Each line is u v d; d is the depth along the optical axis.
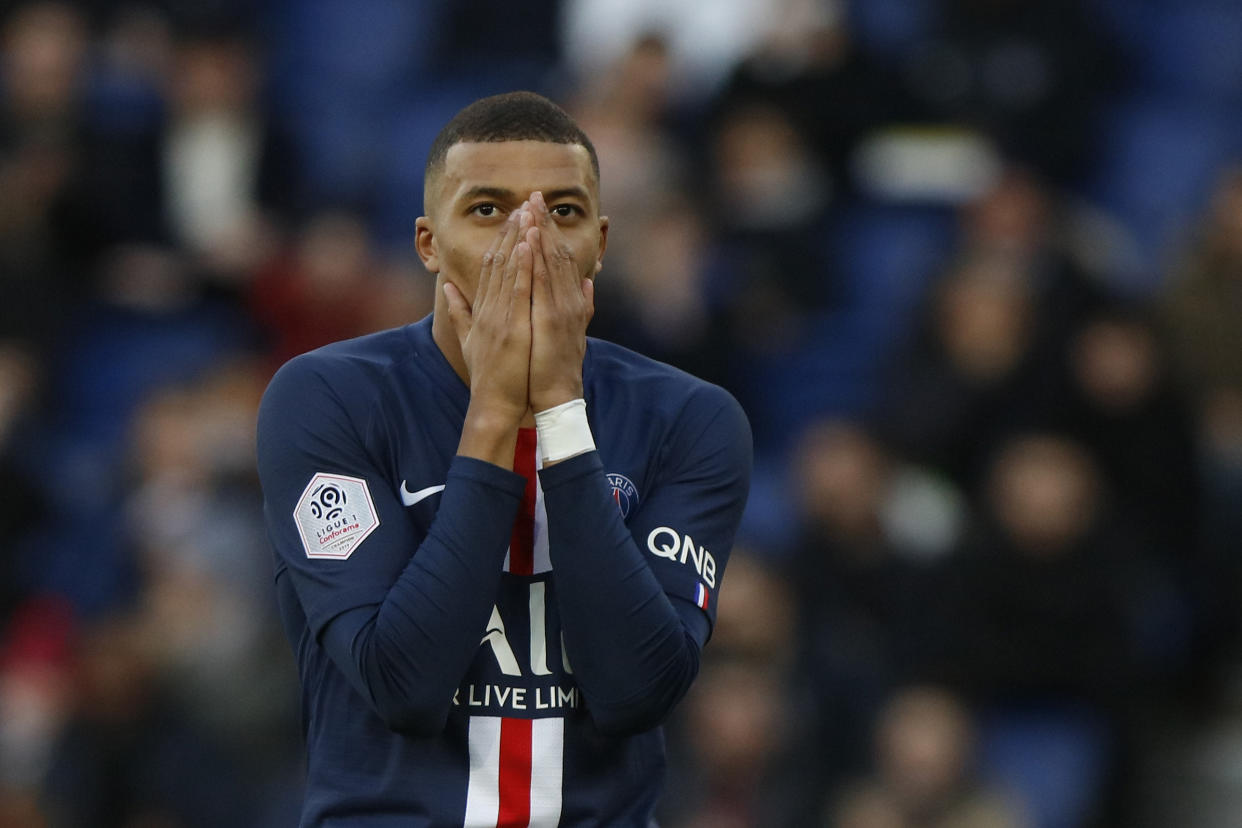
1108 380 25.91
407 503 8.94
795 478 26.17
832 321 29.95
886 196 31.48
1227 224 27.34
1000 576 24.02
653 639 8.59
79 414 30.92
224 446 26.73
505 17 35.59
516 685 8.82
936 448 26.16
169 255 32.09
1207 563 25.89
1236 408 27.05
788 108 31.16
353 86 36.66
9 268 31.09
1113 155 32.50
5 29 34.09
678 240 28.39
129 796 23.66
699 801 22.16
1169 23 35.50
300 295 29.77
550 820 8.85
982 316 26.33
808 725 22.84
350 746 8.92
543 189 8.78
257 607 24.88
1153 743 25.11
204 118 32.44
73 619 26.44
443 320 9.14
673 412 9.38
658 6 35.25
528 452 8.97
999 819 22.58
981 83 31.38
